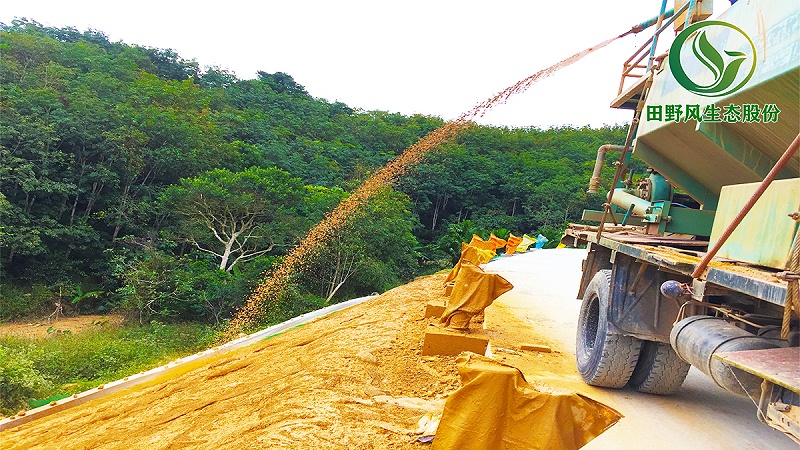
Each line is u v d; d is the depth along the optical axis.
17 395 16.00
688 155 5.58
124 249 32.25
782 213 3.15
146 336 24.97
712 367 3.34
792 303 2.68
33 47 46.28
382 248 35.06
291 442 4.60
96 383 18.39
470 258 11.73
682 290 3.93
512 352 7.16
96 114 36.16
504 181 59.97
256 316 27.27
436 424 4.63
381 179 42.09
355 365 6.87
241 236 33.56
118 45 71.31
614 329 5.45
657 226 6.32
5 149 31.94
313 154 53.81
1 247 30.41
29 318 28.81
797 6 3.47
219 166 41.97
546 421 3.38
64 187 32.72
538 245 34.25
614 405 5.51
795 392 2.43
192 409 7.24
